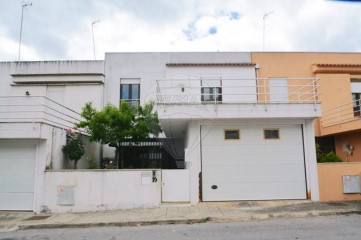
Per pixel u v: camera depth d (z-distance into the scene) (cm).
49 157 1034
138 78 1588
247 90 1441
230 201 1047
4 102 1490
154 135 1378
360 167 1074
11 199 1016
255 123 1089
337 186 1062
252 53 1593
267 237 646
